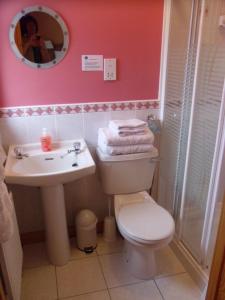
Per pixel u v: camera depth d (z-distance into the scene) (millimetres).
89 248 1974
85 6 1602
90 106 1820
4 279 1283
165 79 1883
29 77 1652
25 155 1687
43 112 1746
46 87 1701
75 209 2088
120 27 1698
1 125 1708
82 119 1837
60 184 1641
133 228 1542
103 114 1865
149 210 1722
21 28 1548
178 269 1806
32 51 1604
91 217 1956
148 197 1875
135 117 1946
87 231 1933
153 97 1936
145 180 1870
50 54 1637
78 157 1699
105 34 1689
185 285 1685
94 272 1793
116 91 1841
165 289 1659
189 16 1569
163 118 1982
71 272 1795
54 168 1736
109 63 1752
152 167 1844
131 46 1760
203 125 1552
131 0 1656
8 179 1411
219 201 1524
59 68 1683
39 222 2039
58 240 1780
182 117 1743
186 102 1686
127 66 1801
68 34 1626
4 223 1090
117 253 1966
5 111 1683
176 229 1973
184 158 1788
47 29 1588
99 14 1639
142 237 1472
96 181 2039
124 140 1694
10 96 1664
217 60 1385
